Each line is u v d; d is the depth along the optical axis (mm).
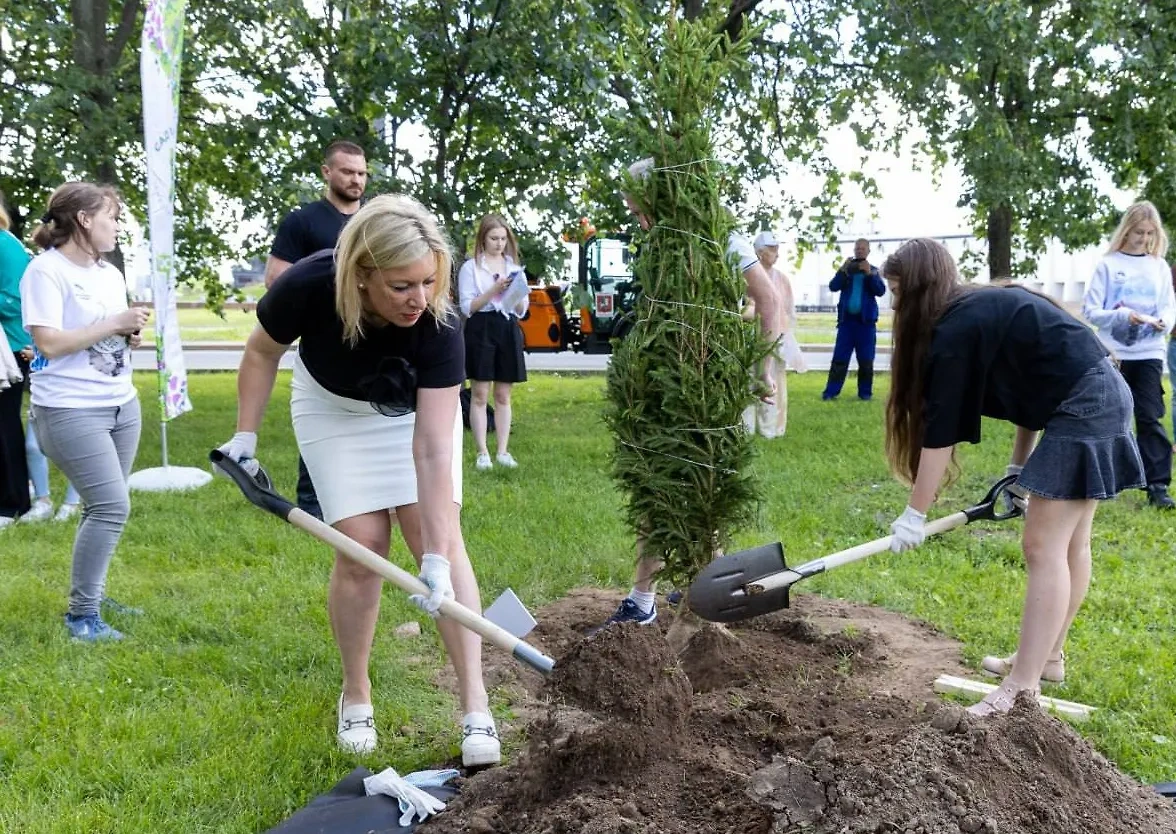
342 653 3377
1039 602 3418
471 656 3305
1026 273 14258
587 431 10352
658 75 3740
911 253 3428
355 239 2691
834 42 10953
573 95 9555
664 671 3004
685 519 3854
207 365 20781
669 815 2650
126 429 4484
